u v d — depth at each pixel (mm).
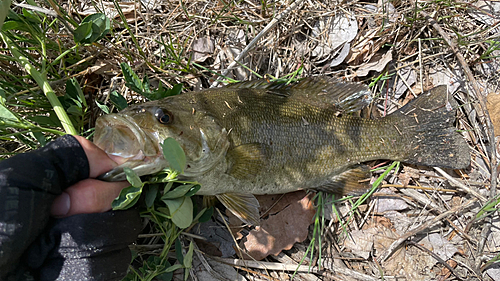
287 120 367
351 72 438
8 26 342
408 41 440
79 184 293
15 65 399
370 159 404
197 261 393
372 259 404
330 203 407
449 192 418
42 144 352
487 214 397
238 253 397
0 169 270
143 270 355
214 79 421
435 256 402
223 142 344
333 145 385
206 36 436
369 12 440
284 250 405
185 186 319
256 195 404
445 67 441
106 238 292
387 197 417
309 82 390
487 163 420
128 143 316
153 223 388
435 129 411
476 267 396
